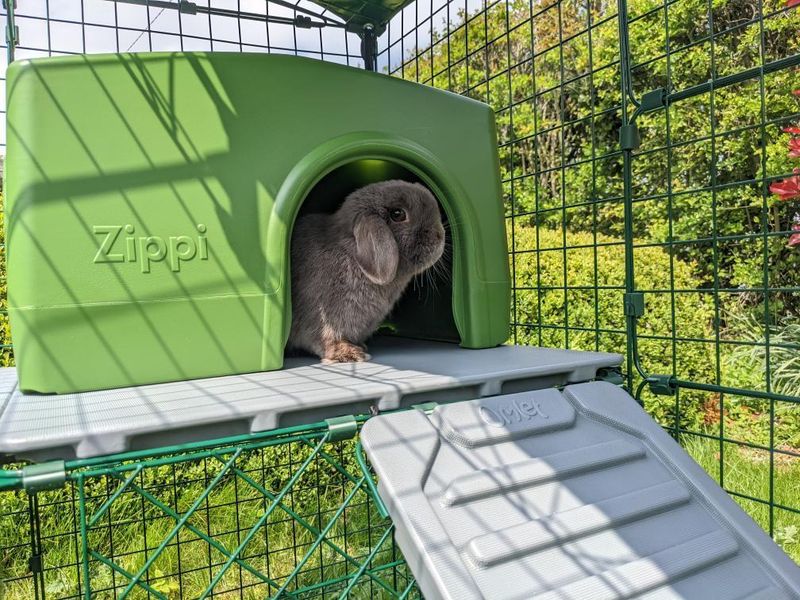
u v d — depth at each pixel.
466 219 0.70
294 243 0.74
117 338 0.54
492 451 0.49
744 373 1.63
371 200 0.73
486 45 0.88
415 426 0.48
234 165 0.59
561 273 1.75
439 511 0.43
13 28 0.74
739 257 2.33
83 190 0.54
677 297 1.81
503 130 3.01
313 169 0.61
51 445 0.39
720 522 0.49
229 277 0.58
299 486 1.04
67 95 0.54
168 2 0.89
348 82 0.64
